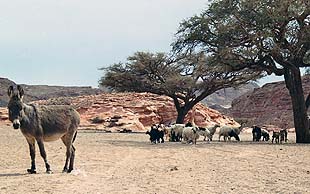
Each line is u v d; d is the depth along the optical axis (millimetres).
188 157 22688
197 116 72562
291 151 27312
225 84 59906
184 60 59344
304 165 18906
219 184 13398
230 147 30422
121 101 72312
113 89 62562
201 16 39188
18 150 25406
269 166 18406
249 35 36625
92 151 25609
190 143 34656
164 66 60906
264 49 36844
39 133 15305
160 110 71438
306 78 101562
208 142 37094
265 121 100750
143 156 23109
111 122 63344
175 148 29109
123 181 13906
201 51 40719
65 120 15898
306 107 40594
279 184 13406
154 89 60406
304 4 35438
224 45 37875
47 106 15906
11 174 15289
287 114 97812
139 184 13320
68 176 14836
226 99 185000
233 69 40469
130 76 60219
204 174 15688
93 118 64875
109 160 20719
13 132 48438
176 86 57844
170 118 71500
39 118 15352
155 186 12969
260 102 109375
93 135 46656
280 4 35000
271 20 35062
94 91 132000
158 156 23188
